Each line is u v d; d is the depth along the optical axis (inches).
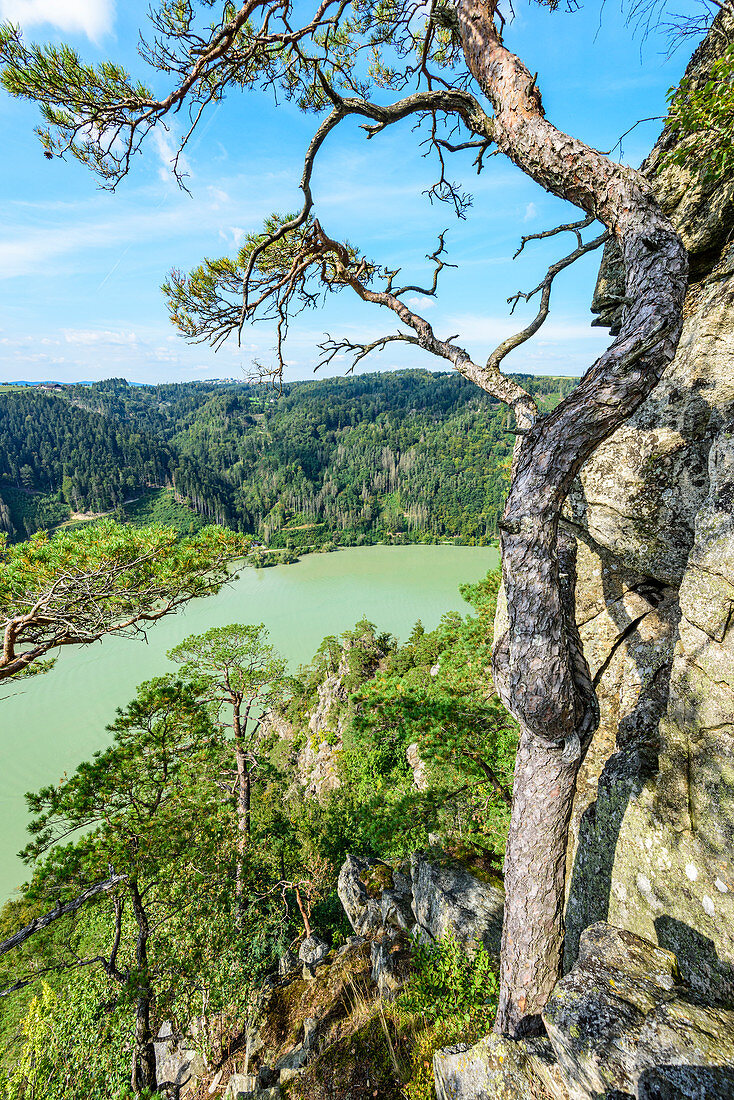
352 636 1800.0
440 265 201.0
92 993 419.2
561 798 120.4
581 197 110.0
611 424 101.0
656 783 138.0
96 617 282.2
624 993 109.3
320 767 1459.2
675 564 163.0
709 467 134.9
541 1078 115.3
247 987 463.8
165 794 472.7
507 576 116.3
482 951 209.8
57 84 137.2
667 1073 89.9
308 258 192.5
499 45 115.3
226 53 136.2
